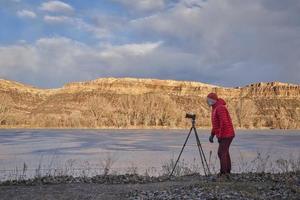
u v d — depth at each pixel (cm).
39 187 1197
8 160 3822
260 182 1205
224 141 1277
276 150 5469
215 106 1296
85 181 1331
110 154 4756
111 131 16100
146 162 3491
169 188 1136
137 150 5622
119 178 1387
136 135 12031
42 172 2389
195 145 6744
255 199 984
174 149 5788
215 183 1173
